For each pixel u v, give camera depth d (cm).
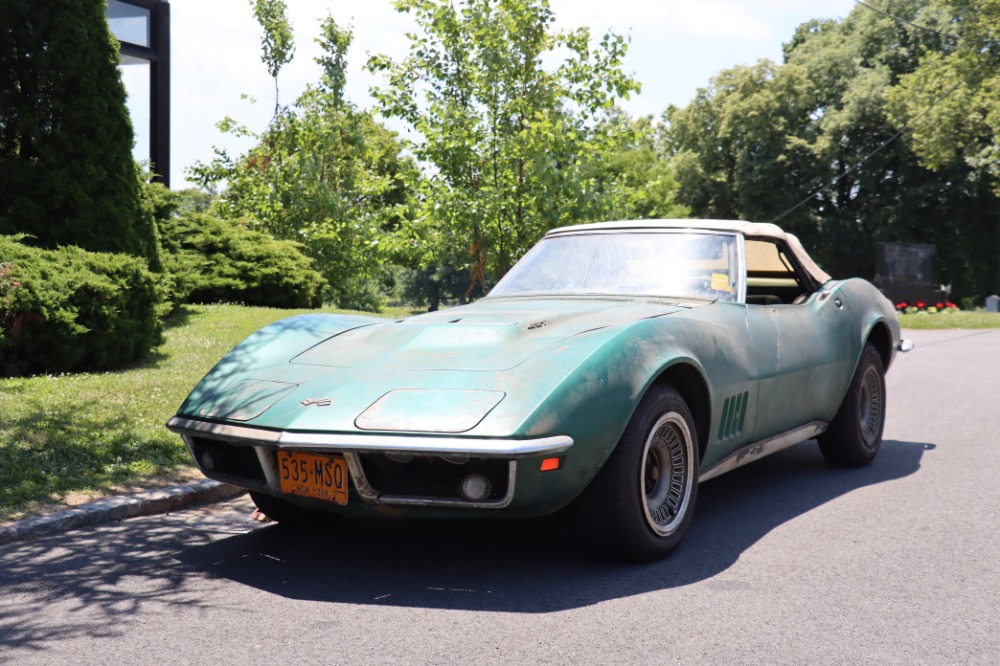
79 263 774
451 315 411
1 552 368
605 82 1062
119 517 423
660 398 344
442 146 1052
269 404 339
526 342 350
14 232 821
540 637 271
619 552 340
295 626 283
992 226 4512
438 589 319
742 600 304
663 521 355
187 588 322
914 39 4622
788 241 521
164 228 1343
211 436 340
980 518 416
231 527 412
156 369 781
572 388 311
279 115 2027
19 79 837
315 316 440
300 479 328
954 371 1095
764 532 395
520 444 292
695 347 368
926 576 330
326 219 1955
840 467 543
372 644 267
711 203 4847
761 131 4519
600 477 328
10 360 719
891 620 284
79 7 845
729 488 489
